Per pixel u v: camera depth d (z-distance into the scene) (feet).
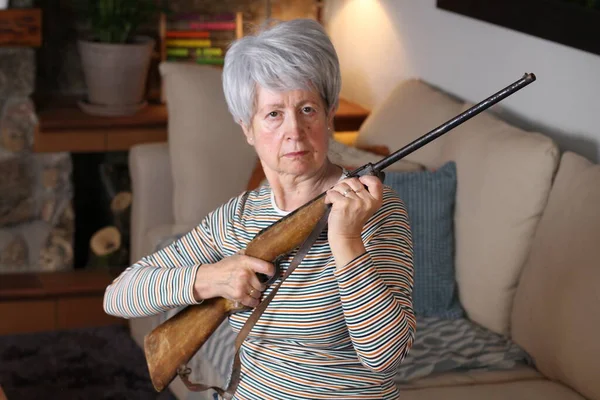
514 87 5.20
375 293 5.17
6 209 14.02
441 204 10.41
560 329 8.60
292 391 5.80
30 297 13.55
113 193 14.44
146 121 14.15
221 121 12.32
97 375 12.32
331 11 15.92
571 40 9.90
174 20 15.55
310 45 5.58
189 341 6.10
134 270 6.39
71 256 14.40
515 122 11.10
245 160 12.34
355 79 15.16
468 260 10.19
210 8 15.83
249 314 6.02
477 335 9.70
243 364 6.06
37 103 14.67
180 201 12.39
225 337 9.48
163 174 12.88
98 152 15.20
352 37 15.16
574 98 10.12
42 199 14.19
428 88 12.37
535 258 9.29
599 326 8.14
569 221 8.86
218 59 15.53
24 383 12.02
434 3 12.69
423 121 11.68
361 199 5.18
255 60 5.60
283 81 5.56
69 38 15.37
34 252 14.25
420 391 8.53
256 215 6.19
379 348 5.16
